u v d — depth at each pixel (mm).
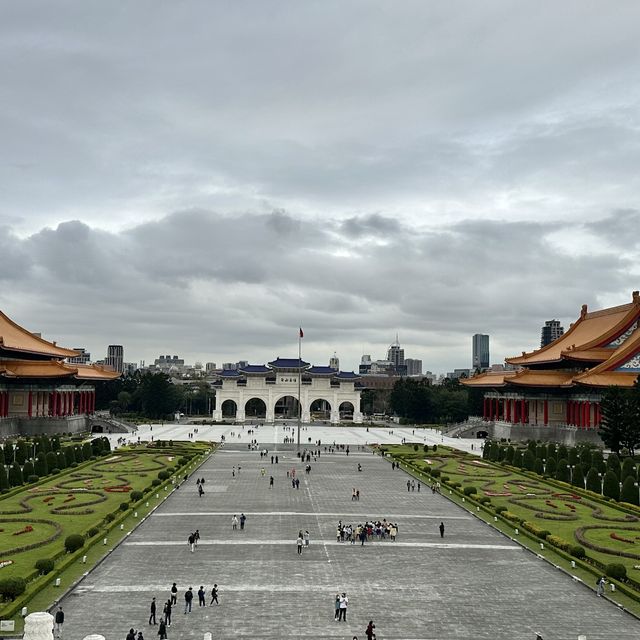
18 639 49469
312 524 88250
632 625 55062
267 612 56719
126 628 52719
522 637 52312
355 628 53562
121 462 140750
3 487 103250
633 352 178125
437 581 65438
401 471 139625
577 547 72625
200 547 76125
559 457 134375
